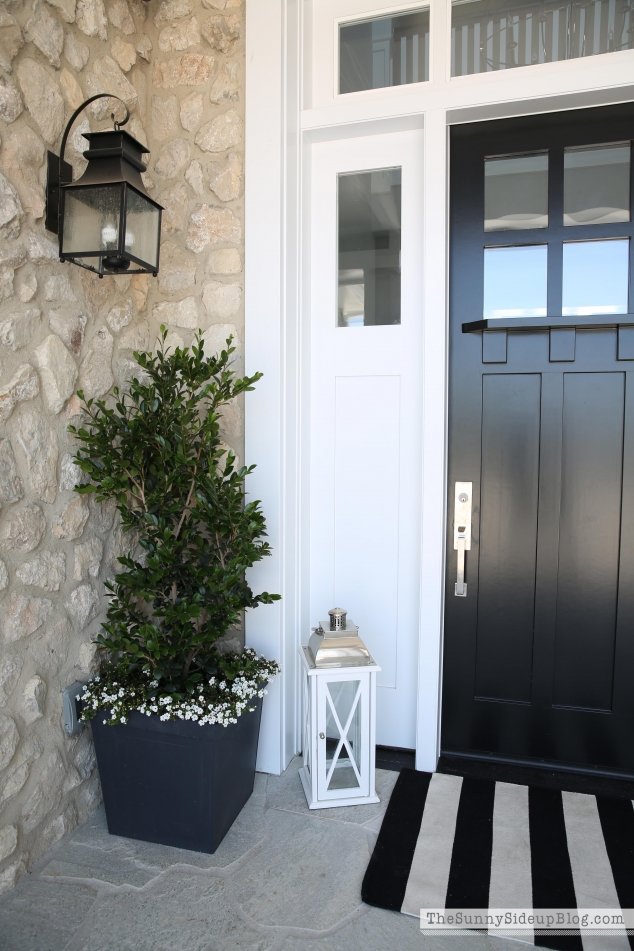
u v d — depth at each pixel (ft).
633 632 6.70
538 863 5.31
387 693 7.43
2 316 4.75
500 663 7.08
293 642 7.13
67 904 4.83
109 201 5.01
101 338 6.02
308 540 7.51
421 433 7.14
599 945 4.48
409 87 6.73
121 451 5.85
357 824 5.89
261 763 6.82
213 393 6.04
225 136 6.67
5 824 4.90
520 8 6.50
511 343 6.84
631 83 6.02
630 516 6.64
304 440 7.30
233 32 6.60
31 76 4.99
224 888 5.03
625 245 6.61
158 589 5.84
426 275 6.69
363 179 7.32
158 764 5.45
